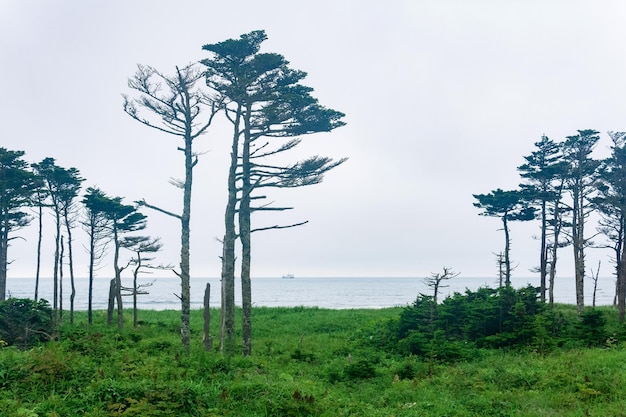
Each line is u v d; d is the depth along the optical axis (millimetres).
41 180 38969
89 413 12195
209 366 18219
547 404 14938
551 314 30469
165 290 195375
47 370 14820
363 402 15414
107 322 43531
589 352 23359
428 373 19859
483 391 16656
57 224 39781
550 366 20078
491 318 28125
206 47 24953
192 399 13625
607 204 42188
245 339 25375
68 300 115062
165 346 25609
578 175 42688
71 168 39500
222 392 14227
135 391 13461
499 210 46094
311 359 24844
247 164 26000
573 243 42812
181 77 25062
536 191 44656
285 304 107500
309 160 25688
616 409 13812
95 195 41250
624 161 40906
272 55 24781
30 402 13008
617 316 41750
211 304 100312
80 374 15211
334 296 160375
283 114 26547
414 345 25828
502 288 29828
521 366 20500
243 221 26344
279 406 13398
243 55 25344
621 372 18031
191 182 25609
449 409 14477
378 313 51500
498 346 26750
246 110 26484
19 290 180875
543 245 45594
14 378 14578
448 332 29375
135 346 24219
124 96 24891
